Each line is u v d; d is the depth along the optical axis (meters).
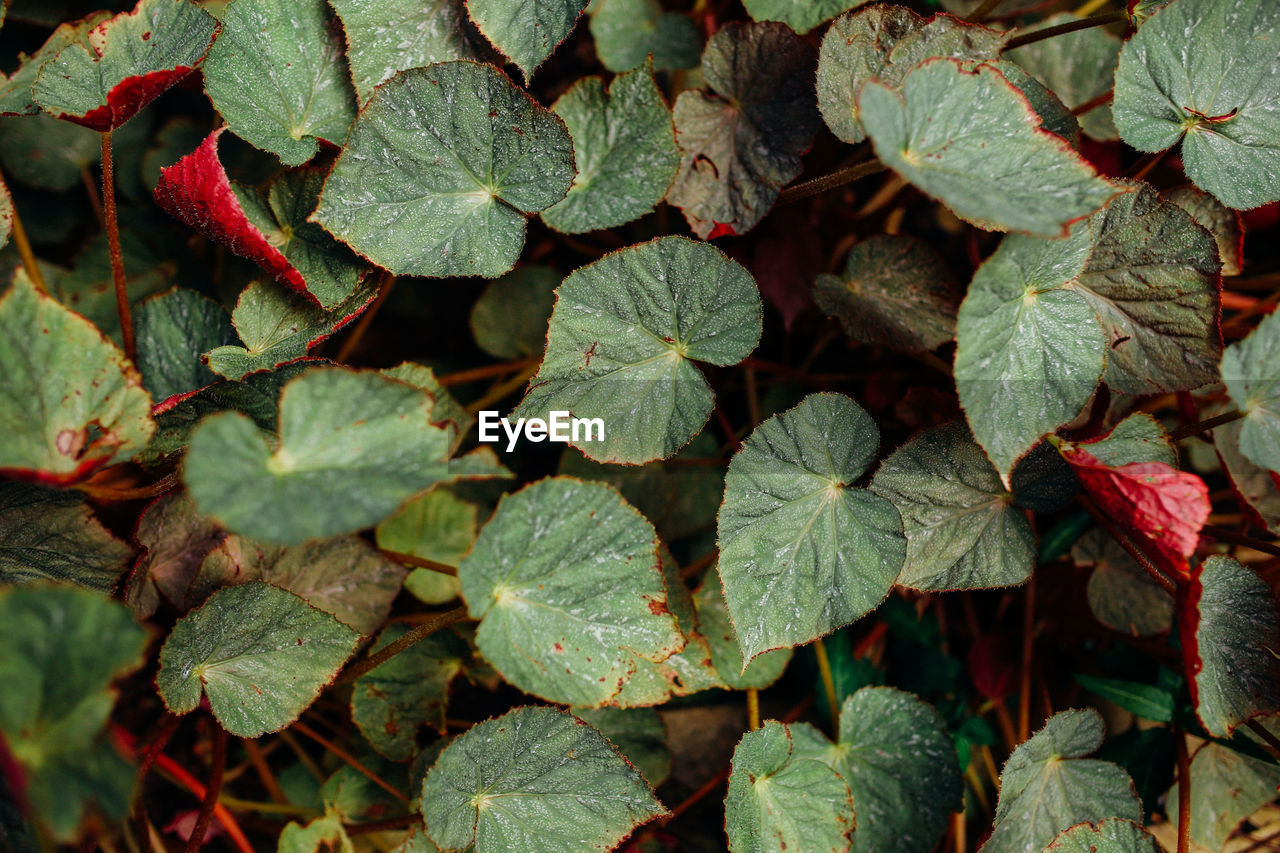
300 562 0.87
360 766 0.89
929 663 0.91
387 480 0.76
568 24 0.84
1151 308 0.83
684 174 0.88
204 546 0.86
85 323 0.78
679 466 0.92
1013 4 0.93
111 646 0.74
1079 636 0.92
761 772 0.84
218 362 0.83
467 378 0.94
